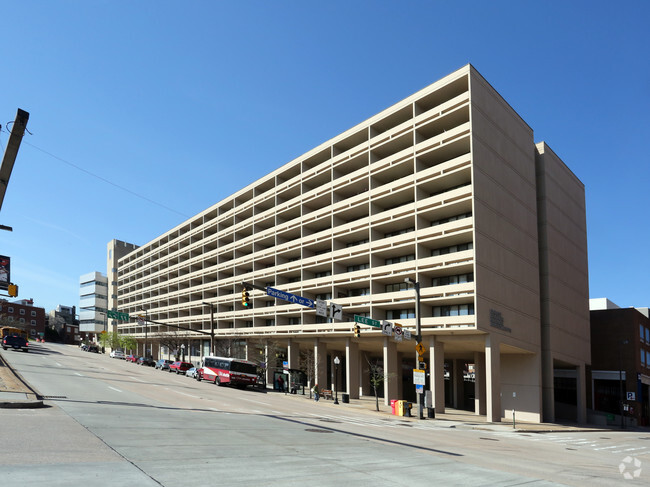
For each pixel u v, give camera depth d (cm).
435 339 4159
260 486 852
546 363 4625
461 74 4084
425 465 1212
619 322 6134
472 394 6056
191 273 8094
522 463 1430
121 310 11669
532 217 4700
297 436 1571
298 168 6019
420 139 4431
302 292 5459
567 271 5228
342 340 5188
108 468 895
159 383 3806
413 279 4234
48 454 970
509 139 4453
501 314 3956
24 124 1311
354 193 5316
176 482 834
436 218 4353
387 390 4356
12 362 4131
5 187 1460
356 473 1034
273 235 6162
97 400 2150
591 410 5728
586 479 1220
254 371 4875
